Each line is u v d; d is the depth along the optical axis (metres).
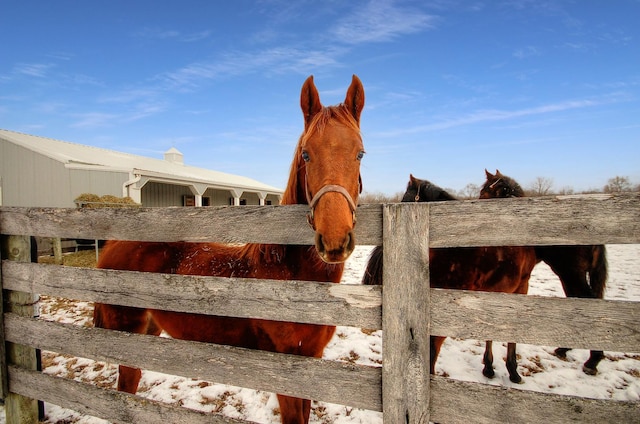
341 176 1.34
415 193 3.32
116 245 2.45
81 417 2.60
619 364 3.41
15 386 2.05
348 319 1.31
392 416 1.24
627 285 6.13
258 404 2.81
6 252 2.08
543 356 3.63
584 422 1.06
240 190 17.92
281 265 1.75
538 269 7.94
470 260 2.55
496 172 3.14
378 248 2.58
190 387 3.06
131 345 1.72
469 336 1.17
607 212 1.04
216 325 1.91
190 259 2.13
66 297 1.88
